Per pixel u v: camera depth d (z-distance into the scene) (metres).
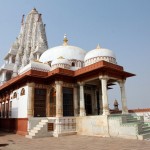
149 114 20.09
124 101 18.33
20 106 19.31
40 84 19.06
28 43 47.72
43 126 16.45
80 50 26.14
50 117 18.12
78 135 16.95
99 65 16.80
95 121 16.33
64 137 15.74
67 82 19.14
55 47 26.42
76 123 18.30
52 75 18.11
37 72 18.75
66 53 24.61
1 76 41.16
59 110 17.48
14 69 40.28
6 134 18.80
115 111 24.83
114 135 14.59
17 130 19.25
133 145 10.34
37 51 41.31
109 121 15.21
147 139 12.78
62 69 18.58
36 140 14.17
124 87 18.88
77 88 19.91
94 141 12.63
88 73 17.83
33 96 18.19
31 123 17.09
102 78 16.70
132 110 21.75
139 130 13.43
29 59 42.84
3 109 25.03
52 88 19.14
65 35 28.67
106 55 20.34
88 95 21.62
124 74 18.75
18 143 12.58
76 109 19.03
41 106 18.62
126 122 15.01
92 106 21.48
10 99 22.69
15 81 20.05
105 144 11.09
